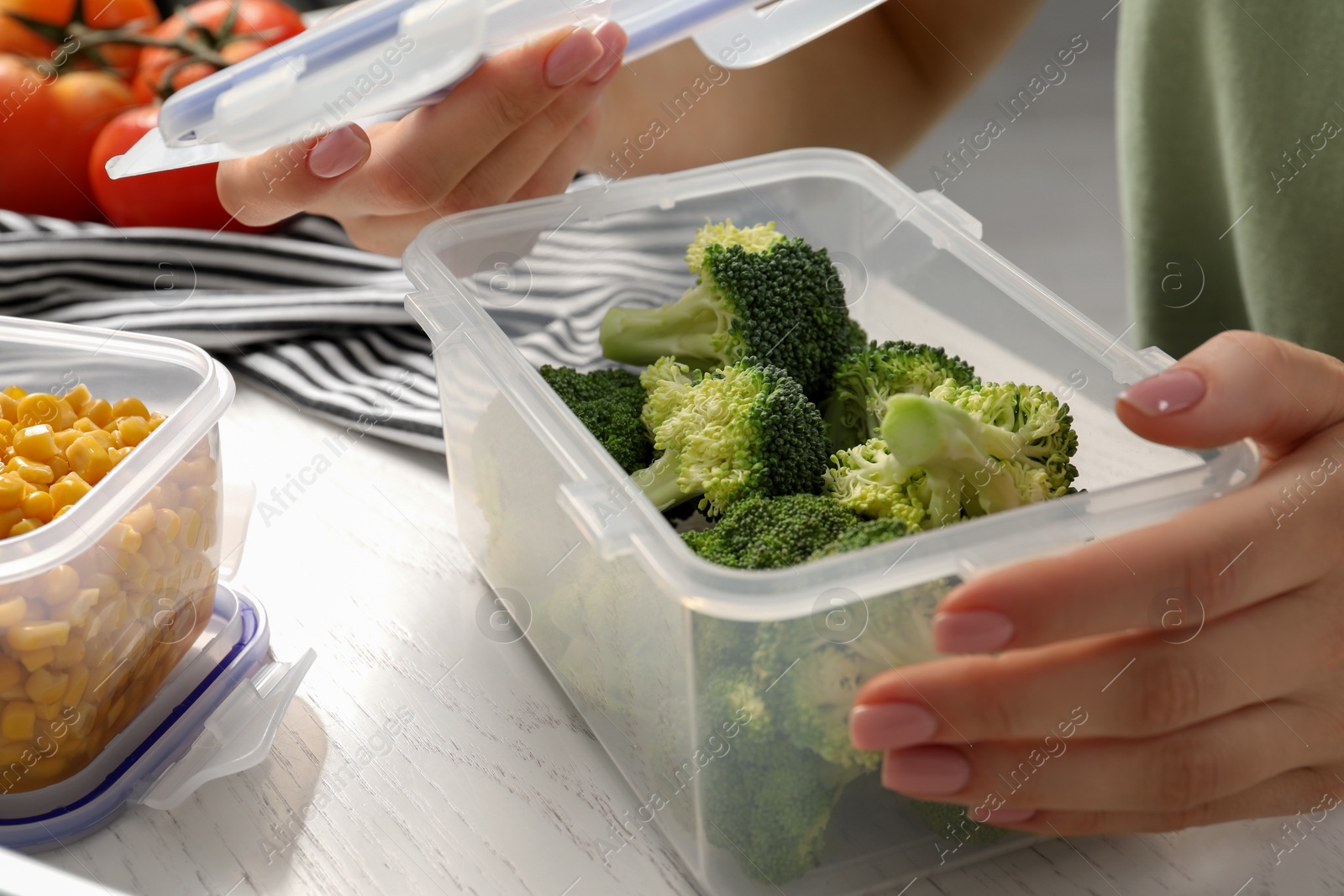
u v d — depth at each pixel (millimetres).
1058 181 1164
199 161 430
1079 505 365
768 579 346
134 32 626
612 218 489
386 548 476
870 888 377
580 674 410
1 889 329
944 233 463
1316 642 370
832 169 501
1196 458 393
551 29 427
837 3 463
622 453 461
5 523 384
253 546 473
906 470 422
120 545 379
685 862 383
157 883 380
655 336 493
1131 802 365
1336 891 375
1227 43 497
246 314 548
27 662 368
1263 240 503
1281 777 382
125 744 403
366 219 513
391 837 391
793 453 435
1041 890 377
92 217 620
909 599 354
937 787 359
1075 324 427
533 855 388
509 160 483
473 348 423
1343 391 387
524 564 426
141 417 423
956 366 452
